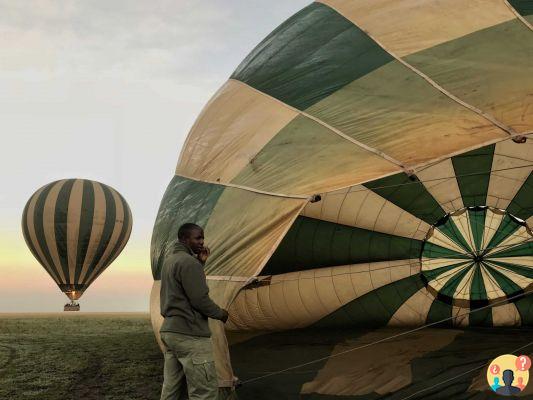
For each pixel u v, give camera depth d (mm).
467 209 7586
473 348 6594
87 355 10328
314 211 7867
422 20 7125
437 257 7855
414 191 7594
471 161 7273
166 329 3998
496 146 7105
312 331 8117
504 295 7719
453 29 6820
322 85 6961
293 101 7012
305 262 8141
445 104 5781
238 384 5531
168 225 7535
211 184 7023
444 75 6180
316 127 6387
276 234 5703
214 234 6129
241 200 6223
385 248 7969
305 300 8078
